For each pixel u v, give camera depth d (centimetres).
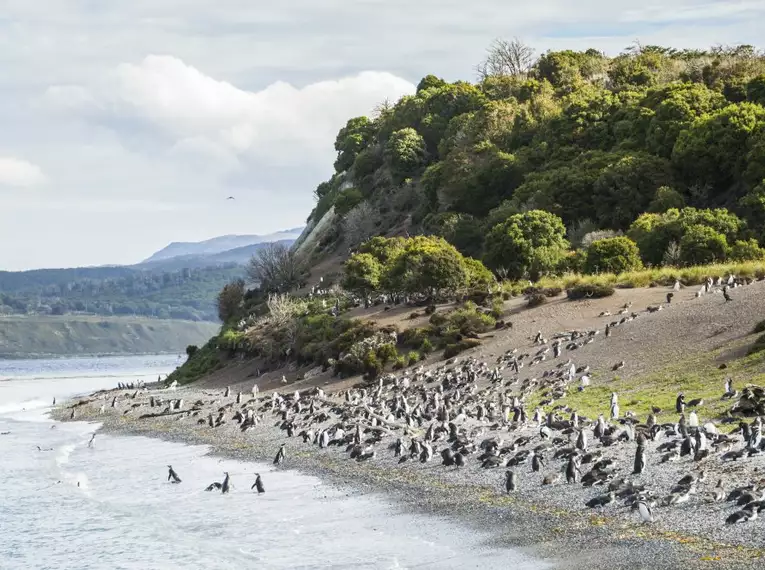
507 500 3775
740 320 6331
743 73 13538
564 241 10450
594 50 18075
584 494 3653
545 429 4634
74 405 10581
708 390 5172
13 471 5819
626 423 4388
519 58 19388
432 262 9812
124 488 5103
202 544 3759
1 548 3922
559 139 13338
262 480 4909
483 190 13612
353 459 5091
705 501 3275
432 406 6062
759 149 10312
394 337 8769
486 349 7738
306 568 3275
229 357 12350
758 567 2639
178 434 7094
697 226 9262
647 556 2856
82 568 3578
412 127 18825
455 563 3098
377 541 3503
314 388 8075
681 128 11588
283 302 12631
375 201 17662
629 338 6744
